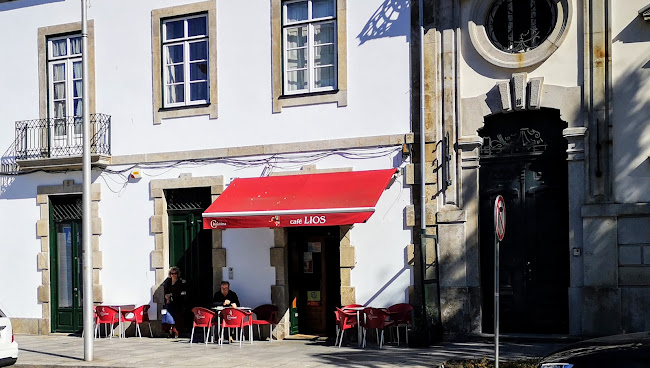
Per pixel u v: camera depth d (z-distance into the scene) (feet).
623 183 38.60
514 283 41.37
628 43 38.73
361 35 44.68
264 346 42.78
